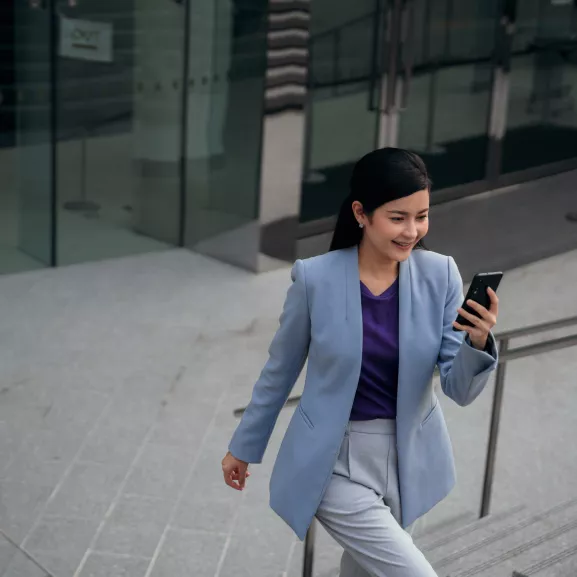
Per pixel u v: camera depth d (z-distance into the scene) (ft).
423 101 36.22
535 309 28.66
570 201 38.42
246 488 18.89
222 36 30.37
